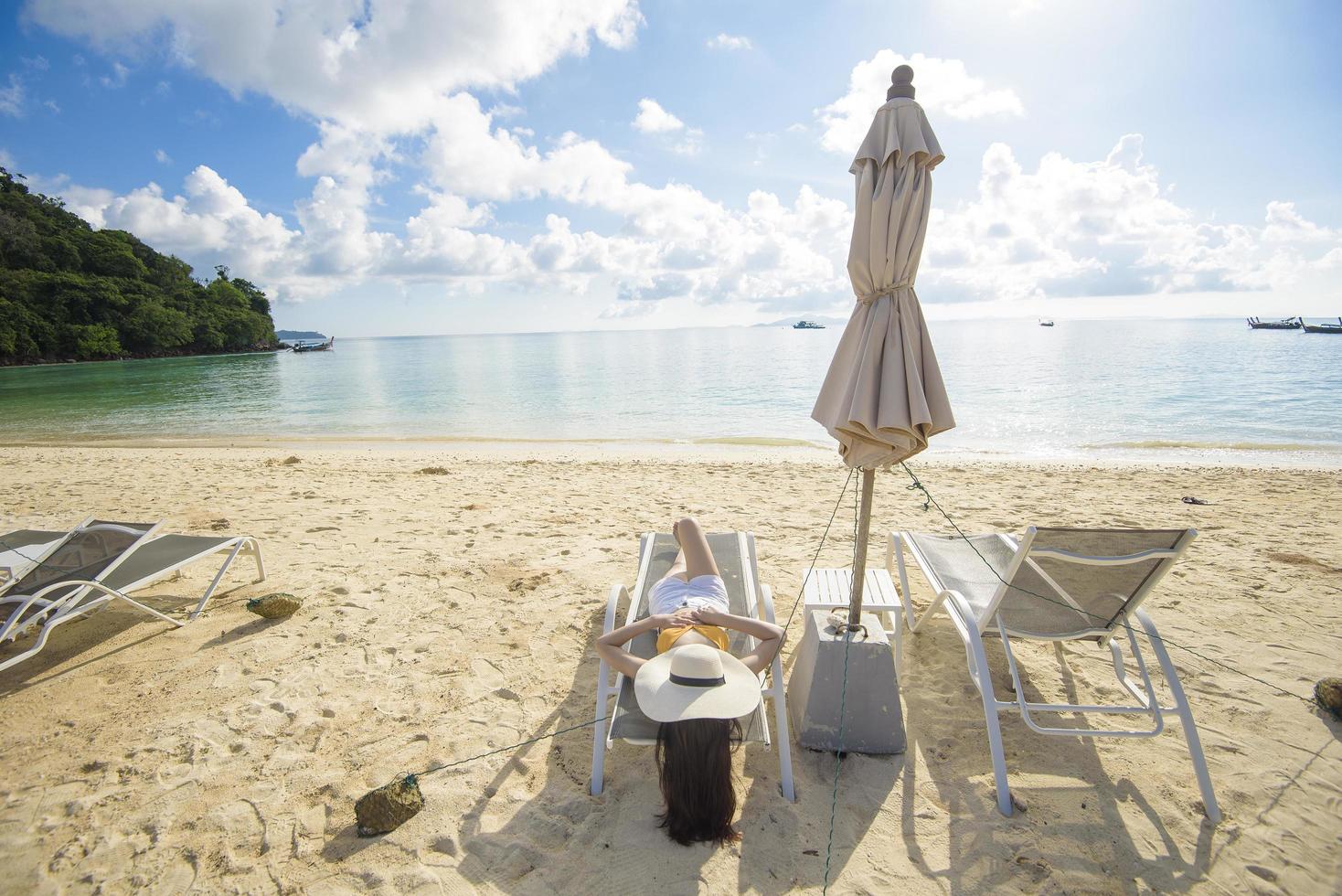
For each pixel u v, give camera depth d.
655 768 2.80
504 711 3.19
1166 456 11.61
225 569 4.26
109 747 2.90
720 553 3.77
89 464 10.76
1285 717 3.11
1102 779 2.72
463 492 7.88
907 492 7.85
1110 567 2.74
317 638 3.89
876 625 3.08
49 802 2.58
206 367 58.00
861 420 2.44
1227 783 2.68
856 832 2.45
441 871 2.27
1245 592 4.53
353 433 16.59
